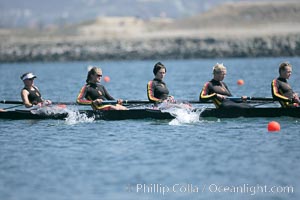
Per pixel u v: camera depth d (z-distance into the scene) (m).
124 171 55.81
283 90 82.56
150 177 53.91
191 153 61.94
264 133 71.81
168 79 167.50
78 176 54.59
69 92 131.88
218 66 83.44
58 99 117.44
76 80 171.75
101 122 82.62
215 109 82.62
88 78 86.31
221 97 82.25
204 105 95.44
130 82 162.12
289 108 82.06
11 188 51.59
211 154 61.44
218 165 57.28
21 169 57.38
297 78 146.50
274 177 53.38
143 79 174.12
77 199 48.66
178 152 62.50
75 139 70.69
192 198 48.97
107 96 87.06
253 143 66.19
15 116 86.81
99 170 56.34
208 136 70.56
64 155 62.50
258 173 54.56
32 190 50.97
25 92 86.06
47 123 82.88
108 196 49.28
